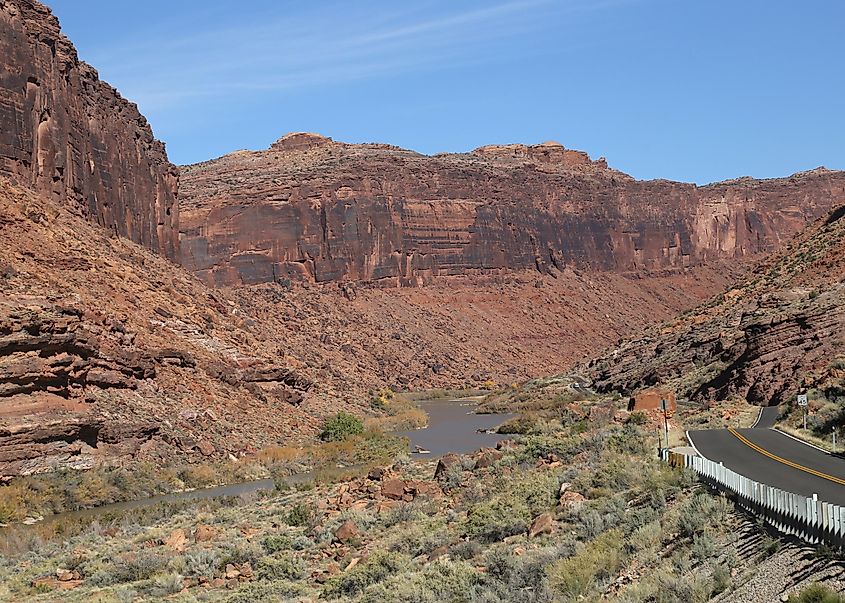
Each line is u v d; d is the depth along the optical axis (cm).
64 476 4181
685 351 7512
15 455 4109
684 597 1616
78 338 4769
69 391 4634
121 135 8056
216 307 8062
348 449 5797
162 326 6331
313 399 7494
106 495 4200
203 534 3148
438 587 2052
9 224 5675
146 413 5094
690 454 3106
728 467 2823
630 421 4831
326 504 3653
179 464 4875
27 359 4384
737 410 5091
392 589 2077
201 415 5516
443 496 3544
